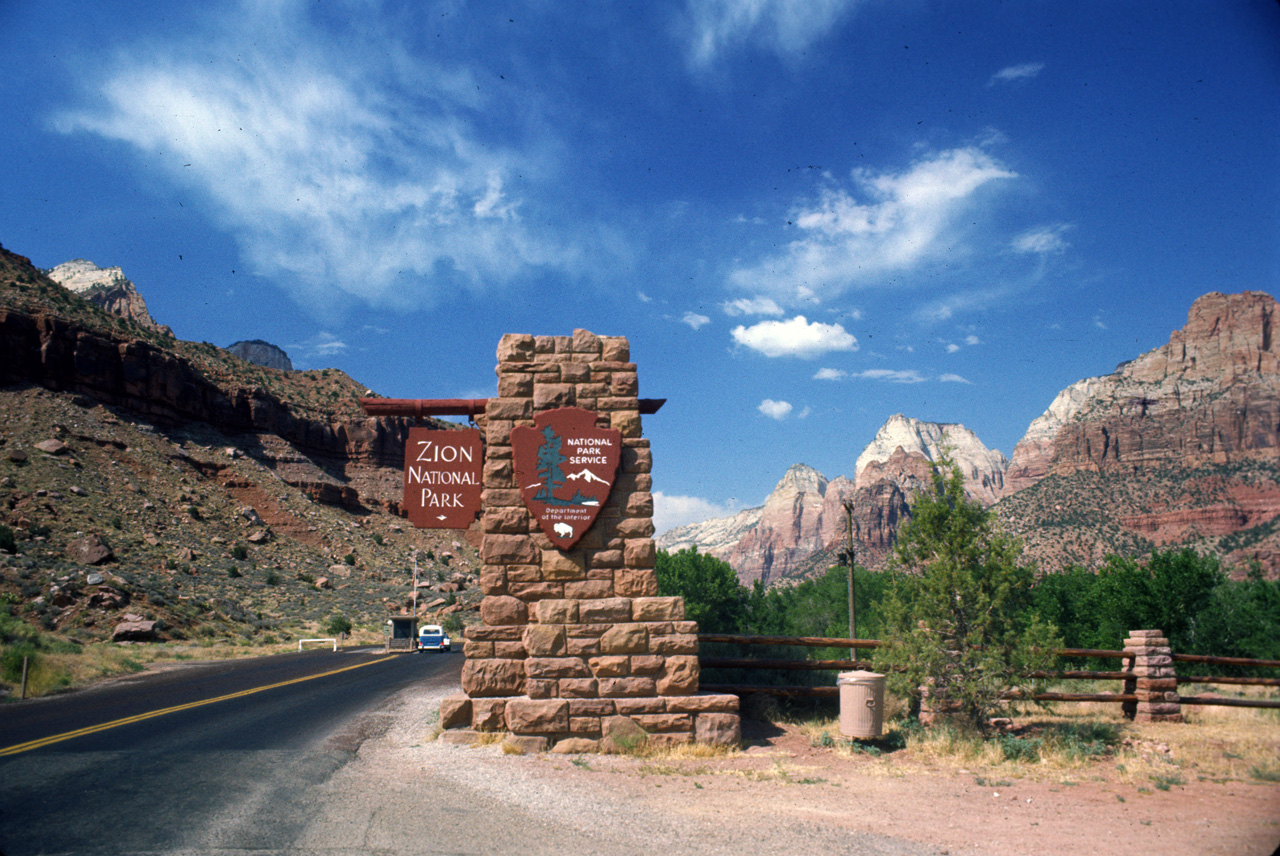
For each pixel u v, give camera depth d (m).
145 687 20.45
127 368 100.88
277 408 137.00
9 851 5.98
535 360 11.79
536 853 6.14
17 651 20.22
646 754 10.21
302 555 87.12
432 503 11.39
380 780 8.52
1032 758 9.83
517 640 10.90
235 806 7.27
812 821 7.16
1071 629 34.53
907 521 11.88
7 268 104.31
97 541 53.66
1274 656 25.75
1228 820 7.10
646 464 11.51
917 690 11.45
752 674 14.47
